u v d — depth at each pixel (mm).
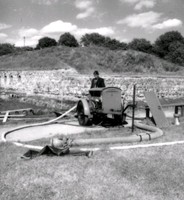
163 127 8414
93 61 36125
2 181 3992
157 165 4695
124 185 3893
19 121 10148
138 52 39500
